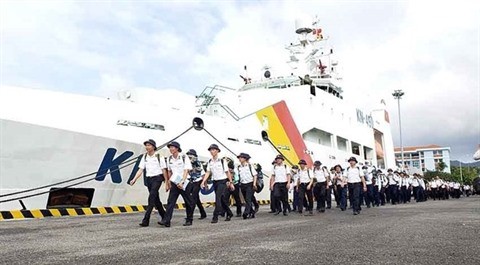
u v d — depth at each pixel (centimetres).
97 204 1234
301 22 2934
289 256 503
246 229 833
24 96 1102
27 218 1067
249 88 2667
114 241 650
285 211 1291
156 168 891
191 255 516
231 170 1261
